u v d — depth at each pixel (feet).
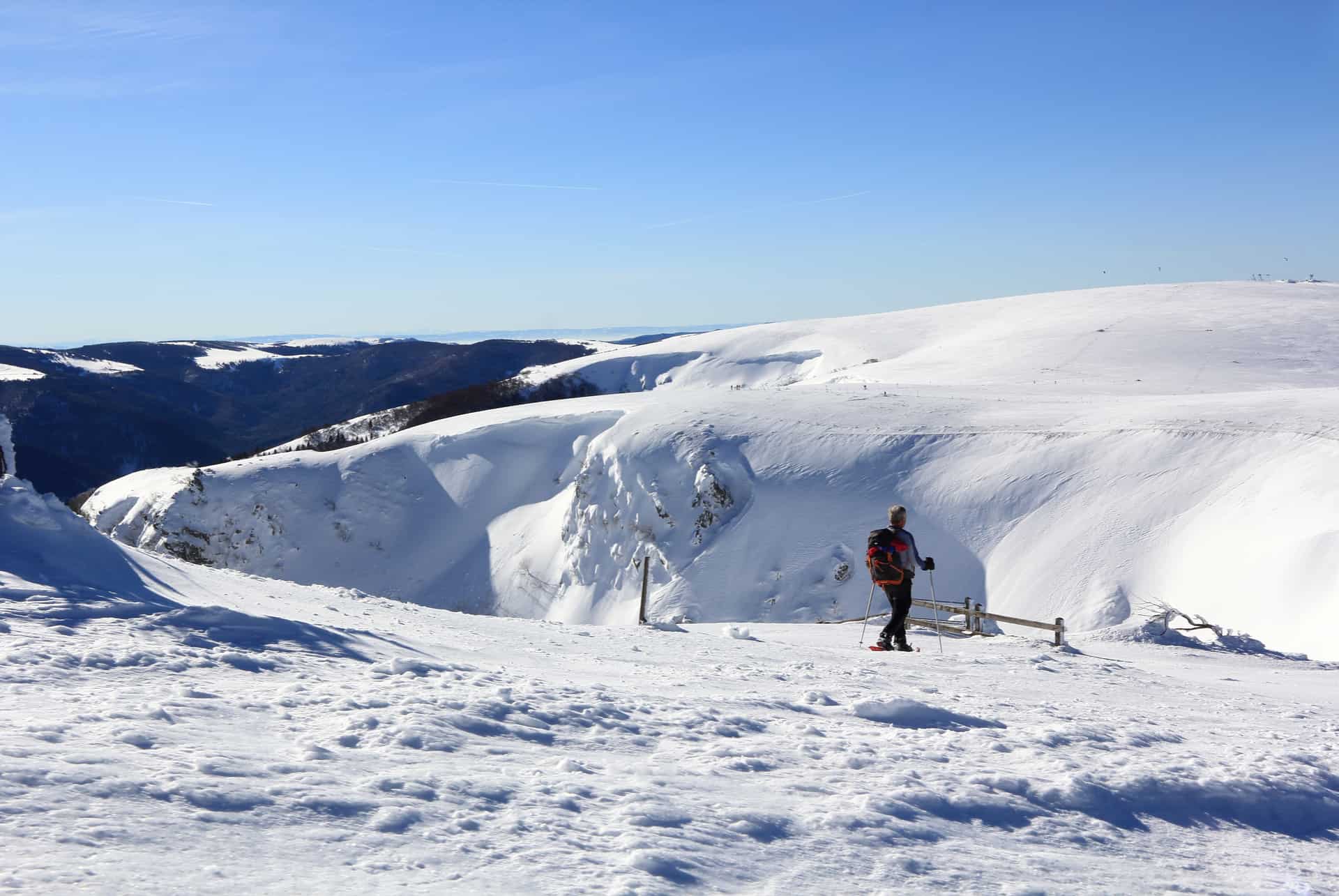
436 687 17.42
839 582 129.80
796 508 141.90
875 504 138.41
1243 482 113.19
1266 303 299.99
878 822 12.35
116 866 8.08
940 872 11.12
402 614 36.91
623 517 152.97
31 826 8.55
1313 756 18.83
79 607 20.84
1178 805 15.15
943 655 37.04
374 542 174.81
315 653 20.39
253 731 13.08
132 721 12.46
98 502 188.44
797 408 170.40
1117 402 156.76
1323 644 77.92
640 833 10.78
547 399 350.84
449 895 8.59
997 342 285.84
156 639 19.22
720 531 144.05
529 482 179.11
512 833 10.39
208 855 8.68
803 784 13.87
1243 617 90.63
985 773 15.16
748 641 38.93
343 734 13.20
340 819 10.05
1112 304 328.49
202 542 172.45
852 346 345.92
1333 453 109.81
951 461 141.79
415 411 345.92
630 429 166.40
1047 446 137.59
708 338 402.31
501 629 35.22
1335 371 211.61
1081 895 11.04
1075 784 14.88
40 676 14.83
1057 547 117.60
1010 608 113.80
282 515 175.73
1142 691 30.17
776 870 10.47
